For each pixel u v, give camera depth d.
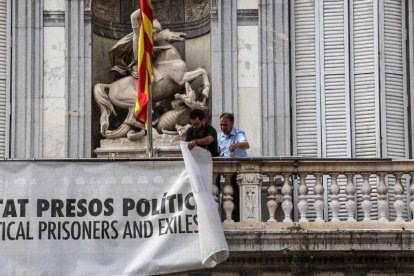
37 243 27.14
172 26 31.59
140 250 27.12
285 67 30.66
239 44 30.72
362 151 30.47
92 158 28.08
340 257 28.00
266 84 30.58
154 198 27.27
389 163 28.25
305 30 30.92
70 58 30.69
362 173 28.34
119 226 27.20
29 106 30.48
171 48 31.05
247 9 30.81
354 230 27.78
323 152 30.48
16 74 30.58
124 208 27.25
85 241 27.17
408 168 28.22
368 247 27.78
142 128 30.62
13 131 30.38
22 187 27.27
